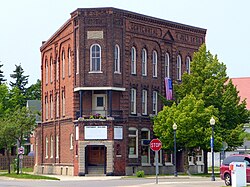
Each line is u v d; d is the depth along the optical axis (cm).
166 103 7056
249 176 4325
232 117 6725
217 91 6644
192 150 6656
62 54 7300
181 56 7512
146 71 7031
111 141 6431
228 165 4403
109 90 6519
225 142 6519
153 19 7075
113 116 6525
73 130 6706
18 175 6347
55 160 7419
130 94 6800
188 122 6288
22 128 6844
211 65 6719
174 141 6128
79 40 6594
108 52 6531
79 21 6606
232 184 3903
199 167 7475
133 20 6819
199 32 7769
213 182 4831
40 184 4888
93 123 6444
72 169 6731
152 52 7119
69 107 6944
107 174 6406
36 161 8250
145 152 6912
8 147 6931
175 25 7394
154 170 6944
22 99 12169
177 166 7225
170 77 7338
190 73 7156
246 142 9612
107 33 6550
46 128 7888
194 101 6406
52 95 7694
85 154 6456
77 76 6638
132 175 6538
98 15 6569
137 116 6844
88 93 6656
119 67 6644
